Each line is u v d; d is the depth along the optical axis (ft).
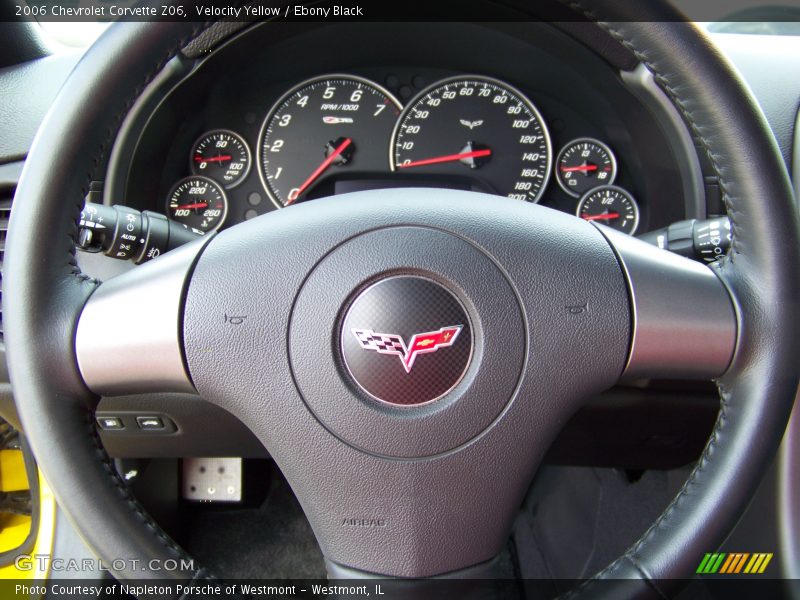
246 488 6.15
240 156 5.38
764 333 2.54
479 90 5.38
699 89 2.57
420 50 5.32
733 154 2.58
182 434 4.44
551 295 2.53
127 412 4.22
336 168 5.43
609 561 5.36
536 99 5.44
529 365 2.51
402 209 2.61
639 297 2.57
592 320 2.54
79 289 2.65
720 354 2.60
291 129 5.40
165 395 4.08
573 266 2.56
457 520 2.52
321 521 2.59
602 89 4.91
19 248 2.53
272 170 5.40
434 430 2.47
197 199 5.32
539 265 2.55
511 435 2.51
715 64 2.53
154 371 2.61
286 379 2.52
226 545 6.15
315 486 2.55
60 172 2.56
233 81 5.22
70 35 4.80
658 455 4.74
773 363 2.53
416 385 2.47
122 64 2.58
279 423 2.54
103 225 3.44
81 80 2.57
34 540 5.21
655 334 2.57
